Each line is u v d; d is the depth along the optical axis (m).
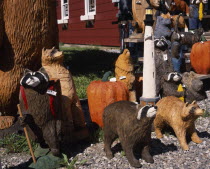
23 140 4.34
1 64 4.35
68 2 16.34
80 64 9.85
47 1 4.35
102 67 9.20
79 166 3.97
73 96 4.39
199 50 6.79
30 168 3.90
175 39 6.46
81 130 4.50
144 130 3.86
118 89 4.75
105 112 4.15
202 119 5.25
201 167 3.90
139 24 7.62
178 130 4.35
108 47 13.39
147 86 4.88
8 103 4.46
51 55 4.29
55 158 3.99
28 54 4.36
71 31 16.42
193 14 7.77
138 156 4.13
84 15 14.79
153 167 3.91
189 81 6.16
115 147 4.39
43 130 3.99
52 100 3.96
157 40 5.73
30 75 3.90
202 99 6.20
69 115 4.33
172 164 3.97
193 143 4.47
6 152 4.28
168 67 5.73
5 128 4.47
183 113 4.26
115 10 12.59
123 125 3.92
